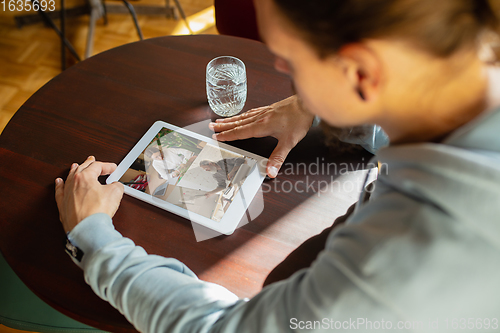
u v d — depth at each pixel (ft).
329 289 1.18
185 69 3.30
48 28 7.20
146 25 7.42
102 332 2.67
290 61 1.24
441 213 1.08
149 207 2.41
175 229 2.32
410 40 1.01
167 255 2.21
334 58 1.11
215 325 1.60
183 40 3.54
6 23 7.19
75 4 7.63
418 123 1.24
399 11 0.97
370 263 1.10
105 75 3.22
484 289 1.05
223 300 1.74
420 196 1.13
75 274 2.13
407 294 1.06
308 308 1.24
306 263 2.20
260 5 1.17
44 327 2.66
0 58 6.59
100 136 2.80
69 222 2.19
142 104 3.02
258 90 3.14
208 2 8.00
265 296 1.47
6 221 2.32
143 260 1.91
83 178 2.39
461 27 1.00
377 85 1.12
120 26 7.36
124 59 3.36
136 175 2.57
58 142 2.75
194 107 3.02
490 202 1.01
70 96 3.05
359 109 1.26
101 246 1.98
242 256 2.22
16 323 2.67
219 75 2.90
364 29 1.01
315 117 2.79
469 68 1.11
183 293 1.74
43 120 2.88
